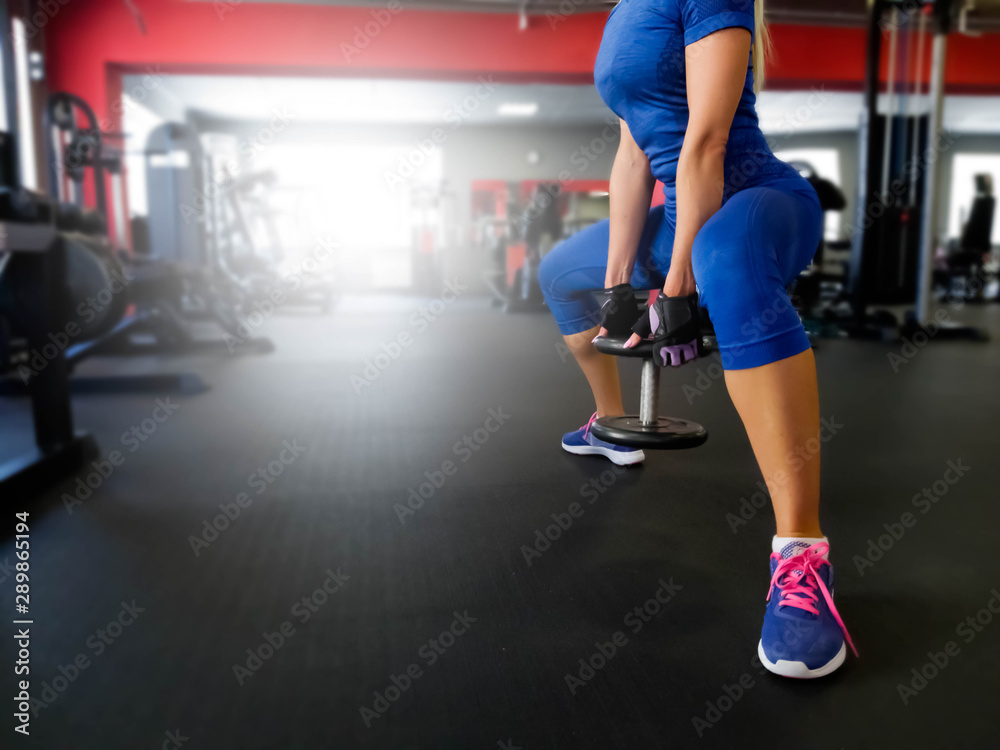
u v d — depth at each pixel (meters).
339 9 5.79
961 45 6.36
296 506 1.27
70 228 2.41
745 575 0.98
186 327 3.36
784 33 6.13
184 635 0.83
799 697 0.70
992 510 1.23
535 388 2.46
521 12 5.51
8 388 2.40
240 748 0.63
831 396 2.26
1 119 4.07
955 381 2.54
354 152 9.79
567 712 0.68
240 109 8.70
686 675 0.74
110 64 5.60
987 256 6.79
